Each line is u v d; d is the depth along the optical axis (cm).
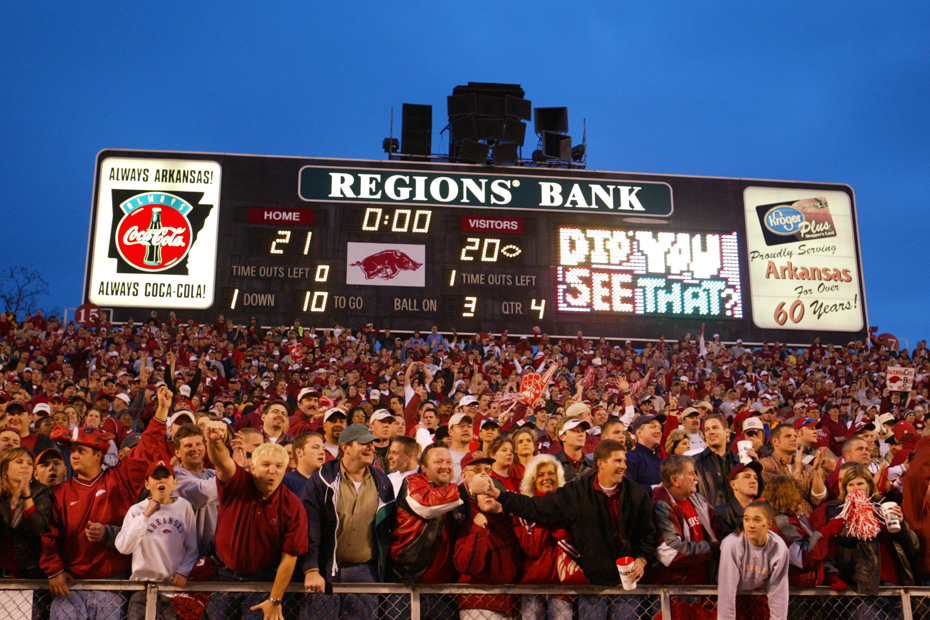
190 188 2520
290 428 1063
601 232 2617
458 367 2180
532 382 1166
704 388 2222
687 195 2684
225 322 2398
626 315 2558
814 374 2325
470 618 695
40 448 914
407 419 1236
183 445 723
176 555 679
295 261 2505
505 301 2534
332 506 686
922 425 1678
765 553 701
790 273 2666
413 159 2734
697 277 2622
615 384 2069
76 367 2148
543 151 2812
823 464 843
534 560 706
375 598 680
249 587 665
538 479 739
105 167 2502
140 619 662
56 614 661
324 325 2464
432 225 2577
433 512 679
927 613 748
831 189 2752
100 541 686
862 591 727
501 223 2597
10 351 2100
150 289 2438
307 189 2562
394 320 2494
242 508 672
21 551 667
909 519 762
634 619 700
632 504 698
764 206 2706
